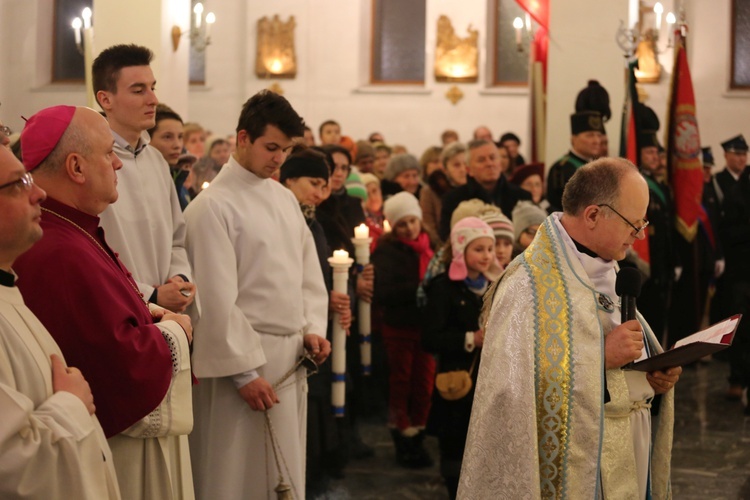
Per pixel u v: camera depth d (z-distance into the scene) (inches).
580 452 104.1
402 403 209.3
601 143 251.0
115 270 106.2
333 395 183.2
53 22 437.4
